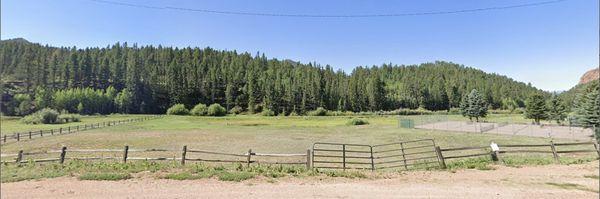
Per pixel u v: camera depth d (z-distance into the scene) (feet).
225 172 43.57
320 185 37.81
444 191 34.91
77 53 558.56
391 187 36.91
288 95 463.01
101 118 343.67
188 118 356.59
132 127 211.82
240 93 529.45
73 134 157.48
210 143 125.59
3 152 95.86
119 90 520.83
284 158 82.48
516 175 43.60
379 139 141.18
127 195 32.60
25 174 42.11
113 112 454.81
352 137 151.74
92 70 522.47
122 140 133.39
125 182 38.37
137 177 40.88
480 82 608.19
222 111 432.25
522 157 61.36
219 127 225.56
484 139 131.44
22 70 512.63
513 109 501.15
